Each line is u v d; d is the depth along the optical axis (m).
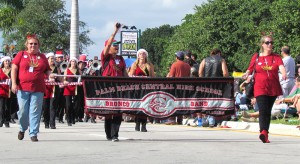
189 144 11.32
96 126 18.17
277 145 11.34
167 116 12.55
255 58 12.04
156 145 11.08
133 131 15.49
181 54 17.42
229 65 71.88
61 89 18.80
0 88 17.50
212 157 9.14
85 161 8.67
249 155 9.44
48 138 12.73
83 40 58.53
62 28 55.84
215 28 73.06
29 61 11.88
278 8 58.91
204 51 72.88
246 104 22.03
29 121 11.99
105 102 12.14
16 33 54.75
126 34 41.38
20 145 11.05
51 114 16.61
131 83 12.30
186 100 12.64
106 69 12.21
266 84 11.84
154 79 12.44
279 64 11.85
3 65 17.70
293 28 57.34
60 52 21.77
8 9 54.59
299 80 16.84
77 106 19.03
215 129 16.69
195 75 19.16
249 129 16.52
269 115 11.95
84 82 12.09
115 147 10.67
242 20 71.12
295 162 8.62
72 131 15.31
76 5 37.56
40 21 54.66
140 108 12.34
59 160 8.79
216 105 12.74
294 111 18.41
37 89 11.92
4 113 17.50
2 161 8.67
